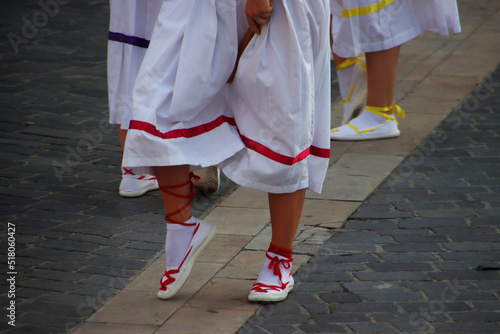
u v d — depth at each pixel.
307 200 9.70
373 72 11.89
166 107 6.37
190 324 6.71
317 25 6.56
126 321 6.77
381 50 11.62
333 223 8.99
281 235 7.08
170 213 6.88
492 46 17.14
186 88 6.34
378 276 7.68
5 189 9.77
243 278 7.64
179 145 6.39
